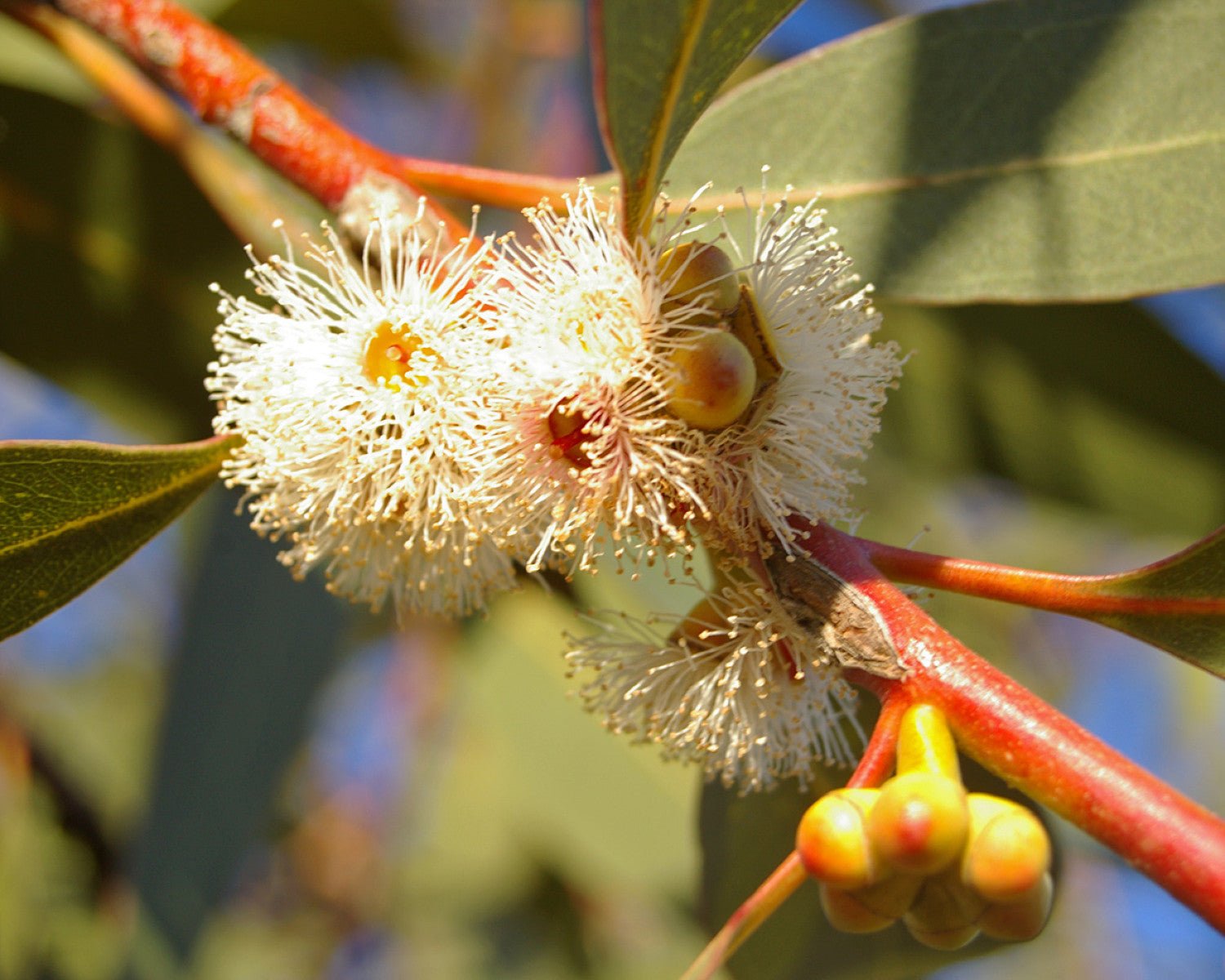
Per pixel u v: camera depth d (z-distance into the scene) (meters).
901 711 0.21
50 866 0.40
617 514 0.23
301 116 0.26
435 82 0.51
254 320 0.25
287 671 0.33
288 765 0.33
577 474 0.23
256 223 0.31
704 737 0.24
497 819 0.52
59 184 0.32
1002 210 0.27
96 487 0.25
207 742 0.33
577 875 0.45
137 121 0.30
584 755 0.39
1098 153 0.27
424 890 0.53
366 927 0.55
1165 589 0.22
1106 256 0.27
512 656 0.40
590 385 0.23
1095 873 0.54
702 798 0.27
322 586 0.34
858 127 0.28
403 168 0.26
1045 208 0.27
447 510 0.24
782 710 0.24
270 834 0.53
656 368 0.23
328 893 0.55
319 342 0.24
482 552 0.25
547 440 0.24
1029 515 0.54
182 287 0.33
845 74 0.28
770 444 0.23
